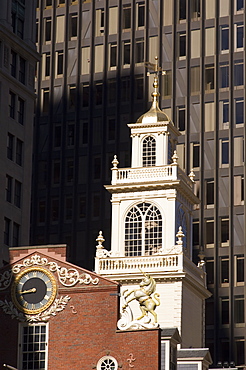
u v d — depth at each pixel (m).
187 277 141.00
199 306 146.00
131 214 145.12
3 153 194.00
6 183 194.12
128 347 115.94
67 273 119.62
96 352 116.50
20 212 196.50
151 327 116.19
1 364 117.56
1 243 189.38
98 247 143.88
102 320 117.56
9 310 119.44
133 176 146.38
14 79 199.62
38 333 118.50
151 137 148.50
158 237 143.25
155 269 140.88
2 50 197.88
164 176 145.38
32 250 121.06
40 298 119.38
